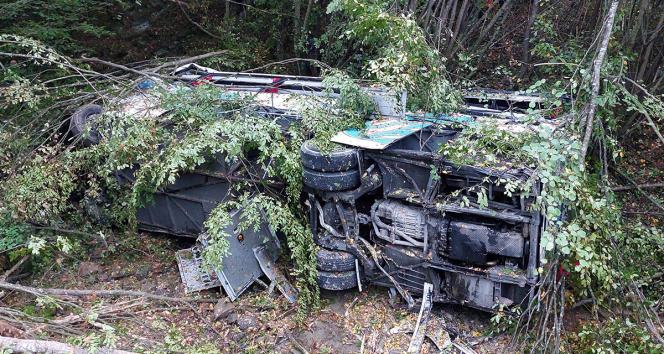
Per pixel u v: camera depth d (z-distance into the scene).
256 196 5.07
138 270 5.78
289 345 4.81
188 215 5.94
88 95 6.34
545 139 4.19
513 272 4.36
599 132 5.14
